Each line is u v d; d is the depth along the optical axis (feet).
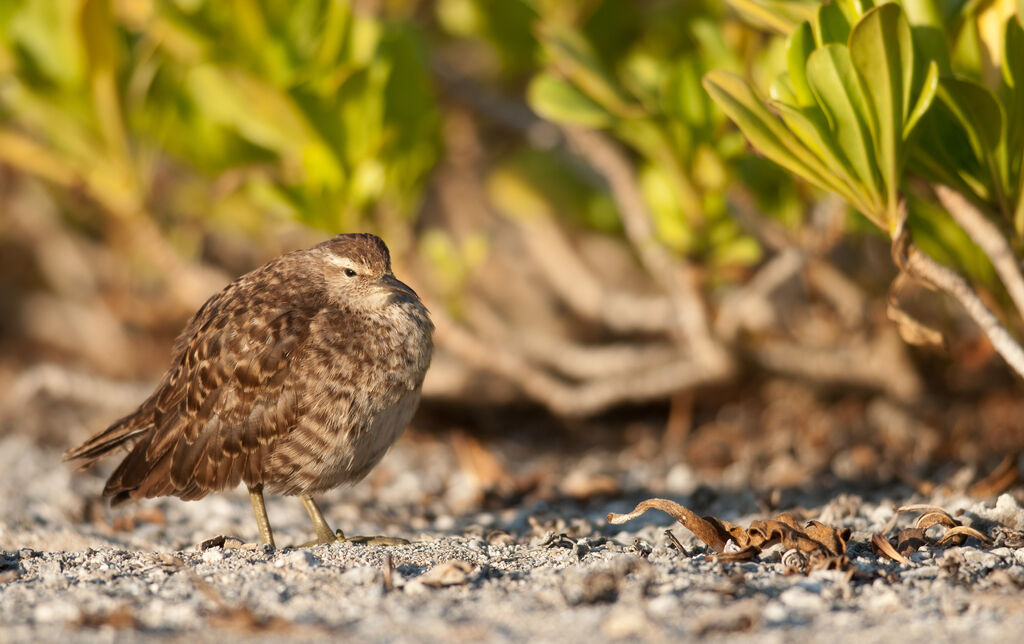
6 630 19.60
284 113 37.32
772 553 24.29
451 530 32.42
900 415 44.93
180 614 20.40
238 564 24.52
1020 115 25.95
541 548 27.35
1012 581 21.45
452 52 54.49
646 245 40.91
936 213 31.45
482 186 57.00
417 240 47.73
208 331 28.96
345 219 38.17
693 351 44.34
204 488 28.63
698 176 36.91
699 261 39.29
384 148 38.17
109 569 24.29
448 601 21.31
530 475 40.47
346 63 36.24
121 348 60.39
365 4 41.34
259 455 28.22
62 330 61.87
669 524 30.86
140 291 58.75
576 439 50.96
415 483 40.50
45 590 22.41
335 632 19.43
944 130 26.78
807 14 26.55
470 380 48.52
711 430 48.80
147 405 30.22
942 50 25.93
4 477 41.37
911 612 19.88
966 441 42.50
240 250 59.00
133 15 39.19
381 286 28.58
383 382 28.43
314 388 27.94
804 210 41.57
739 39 37.35
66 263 60.80
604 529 30.91
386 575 22.58
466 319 49.16
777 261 43.47
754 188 40.06
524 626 19.63
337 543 27.84
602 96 34.04
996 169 26.35
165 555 25.40
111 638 19.08
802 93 25.36
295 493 28.81
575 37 35.09
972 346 45.39
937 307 45.01
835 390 47.91
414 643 18.70
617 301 50.78
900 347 44.91
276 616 20.45
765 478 39.17
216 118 38.65
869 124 24.49
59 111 38.29
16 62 37.68
